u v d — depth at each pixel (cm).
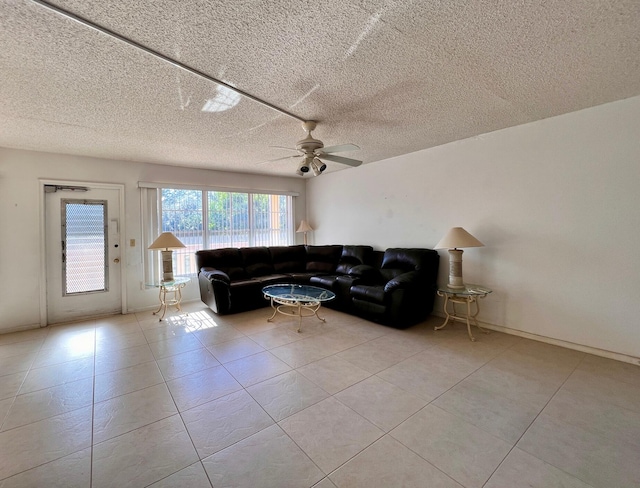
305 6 140
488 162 346
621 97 254
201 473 144
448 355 279
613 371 246
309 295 360
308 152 289
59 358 277
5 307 351
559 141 293
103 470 146
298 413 192
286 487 136
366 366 257
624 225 262
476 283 361
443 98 246
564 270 295
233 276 473
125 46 168
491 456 154
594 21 155
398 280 351
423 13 147
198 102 242
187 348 298
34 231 366
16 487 136
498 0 139
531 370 248
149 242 448
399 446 162
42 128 294
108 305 419
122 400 207
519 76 212
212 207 516
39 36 157
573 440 166
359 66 194
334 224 574
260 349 295
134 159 424
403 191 446
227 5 138
